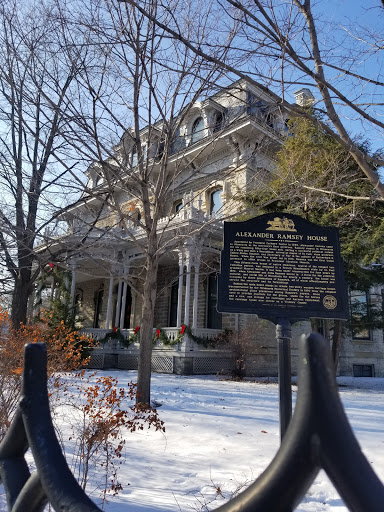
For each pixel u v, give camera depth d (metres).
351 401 10.13
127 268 19.34
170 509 3.43
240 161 13.81
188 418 7.43
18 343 5.80
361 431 6.54
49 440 0.97
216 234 17.73
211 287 20.75
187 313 17.11
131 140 10.22
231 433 6.32
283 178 10.30
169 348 17.30
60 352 8.09
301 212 11.73
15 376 5.30
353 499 0.61
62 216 11.01
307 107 5.89
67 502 0.83
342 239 12.67
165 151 9.23
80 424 6.05
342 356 21.56
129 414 7.29
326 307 4.18
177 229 15.62
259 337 18.12
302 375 0.68
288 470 0.67
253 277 4.27
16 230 9.37
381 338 22.39
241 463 4.83
